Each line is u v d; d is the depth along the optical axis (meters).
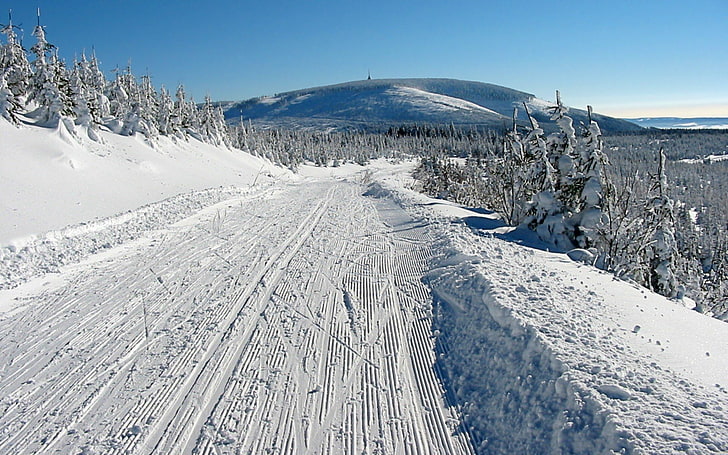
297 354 6.70
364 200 28.89
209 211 21.05
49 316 8.05
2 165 18.14
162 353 6.69
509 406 5.01
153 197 23.11
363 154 110.81
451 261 11.06
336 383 5.88
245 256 12.66
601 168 14.41
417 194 30.30
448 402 5.46
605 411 4.13
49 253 11.70
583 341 5.69
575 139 15.27
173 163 33.81
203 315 8.21
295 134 110.50
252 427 4.92
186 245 13.90
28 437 4.72
